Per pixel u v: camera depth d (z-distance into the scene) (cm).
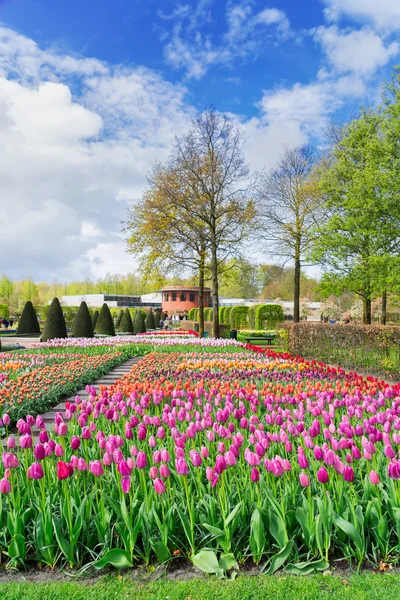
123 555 285
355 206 1789
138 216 2472
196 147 2277
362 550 281
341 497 305
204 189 2244
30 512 312
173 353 1414
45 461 332
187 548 301
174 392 575
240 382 795
